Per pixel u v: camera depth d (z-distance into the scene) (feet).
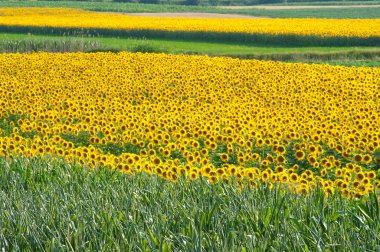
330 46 208.64
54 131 73.92
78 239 29.32
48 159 51.08
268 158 57.88
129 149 69.15
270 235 29.81
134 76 118.01
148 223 31.30
